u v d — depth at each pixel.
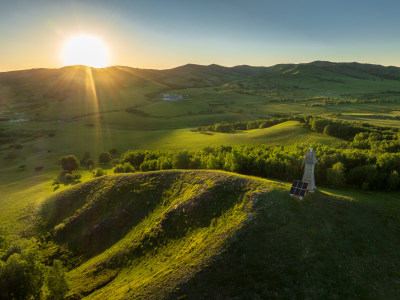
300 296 22.36
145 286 26.55
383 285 23.98
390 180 49.66
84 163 125.56
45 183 94.62
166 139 158.00
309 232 28.94
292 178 52.72
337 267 25.33
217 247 27.95
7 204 71.25
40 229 52.50
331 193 39.59
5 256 36.81
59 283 31.47
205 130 181.12
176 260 29.89
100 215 50.12
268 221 29.77
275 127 147.62
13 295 30.73
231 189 38.81
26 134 195.00
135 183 53.41
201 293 23.64
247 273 24.53
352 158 57.44
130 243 39.34
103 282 33.50
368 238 29.62
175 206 41.19
